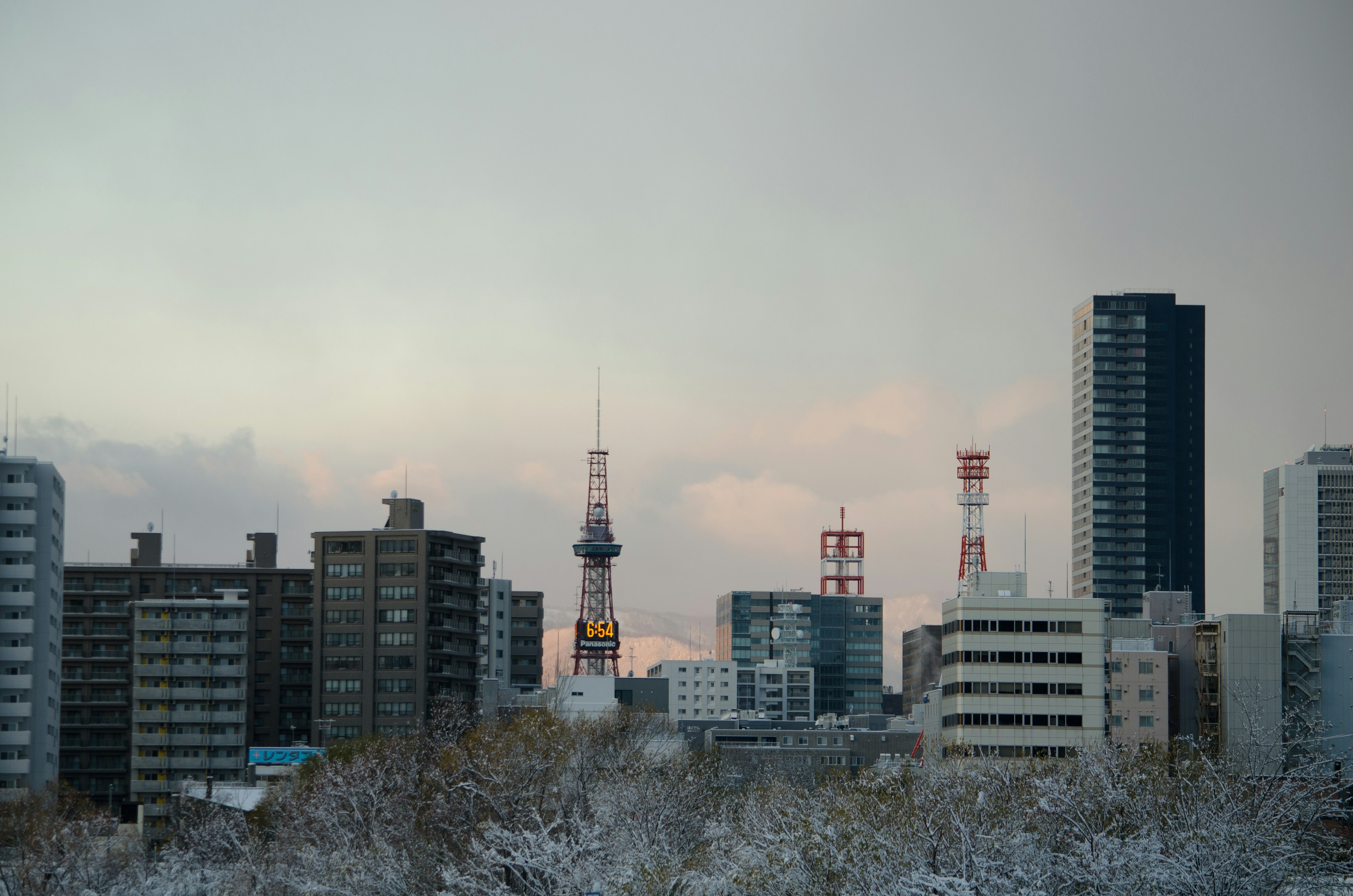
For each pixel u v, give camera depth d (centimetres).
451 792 13725
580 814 12938
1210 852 8225
